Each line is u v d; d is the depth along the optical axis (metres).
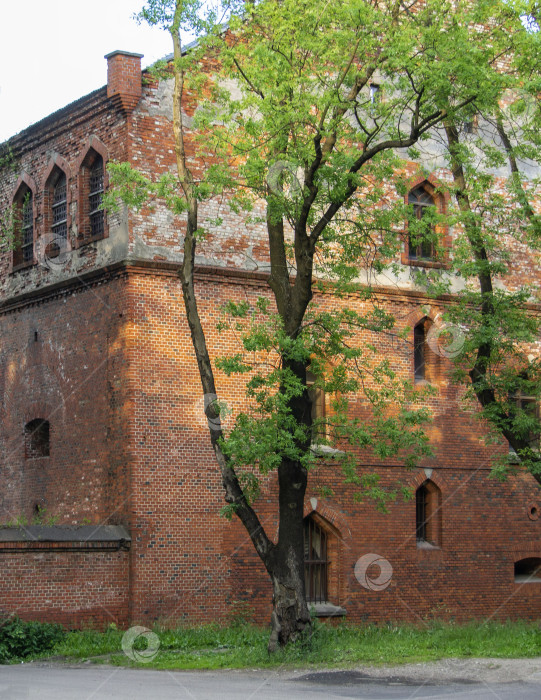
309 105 19.17
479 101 19.72
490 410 23.20
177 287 24.70
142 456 23.73
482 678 17.38
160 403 24.14
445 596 27.39
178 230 24.97
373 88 26.55
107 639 21.81
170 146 25.19
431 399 27.81
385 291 27.42
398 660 19.31
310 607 25.17
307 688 16.27
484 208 23.28
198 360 19.86
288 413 19.58
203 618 23.81
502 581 28.45
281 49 19.44
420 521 27.75
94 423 24.95
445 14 19.69
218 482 24.55
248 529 19.73
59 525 23.86
